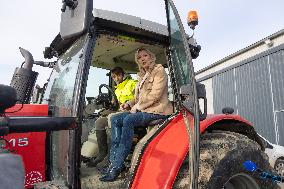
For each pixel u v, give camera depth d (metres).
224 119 2.56
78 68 2.32
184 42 2.22
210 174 2.15
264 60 13.22
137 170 2.22
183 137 2.24
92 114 3.59
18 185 1.12
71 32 1.50
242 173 2.35
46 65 3.25
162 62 3.29
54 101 2.62
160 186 2.04
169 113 2.68
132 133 2.53
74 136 2.12
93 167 2.90
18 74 3.23
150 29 2.69
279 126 12.09
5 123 1.27
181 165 2.22
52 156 2.38
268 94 12.84
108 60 3.63
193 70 2.10
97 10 2.41
